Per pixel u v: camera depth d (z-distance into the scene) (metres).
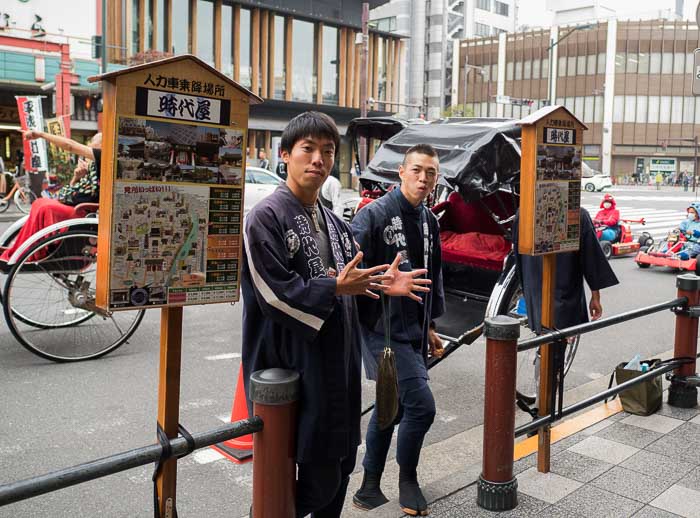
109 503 3.16
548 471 3.36
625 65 57.81
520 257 4.11
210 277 1.95
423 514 2.90
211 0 27.86
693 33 57.03
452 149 4.75
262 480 2.04
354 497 3.11
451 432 4.21
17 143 20.64
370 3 33.38
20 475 3.38
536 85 61.47
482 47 64.19
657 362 4.40
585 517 2.90
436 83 66.50
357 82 33.75
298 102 29.97
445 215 5.75
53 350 5.39
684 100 57.97
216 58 28.30
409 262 3.16
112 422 4.10
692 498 3.09
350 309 2.26
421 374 3.00
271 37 29.86
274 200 2.16
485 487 2.96
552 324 3.34
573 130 3.35
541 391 3.31
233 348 5.85
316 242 2.22
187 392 4.70
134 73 1.76
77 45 20.42
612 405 4.43
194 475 3.51
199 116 1.89
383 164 5.19
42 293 5.90
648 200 32.03
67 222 5.02
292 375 2.07
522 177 3.16
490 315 4.47
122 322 6.25
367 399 4.69
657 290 9.42
